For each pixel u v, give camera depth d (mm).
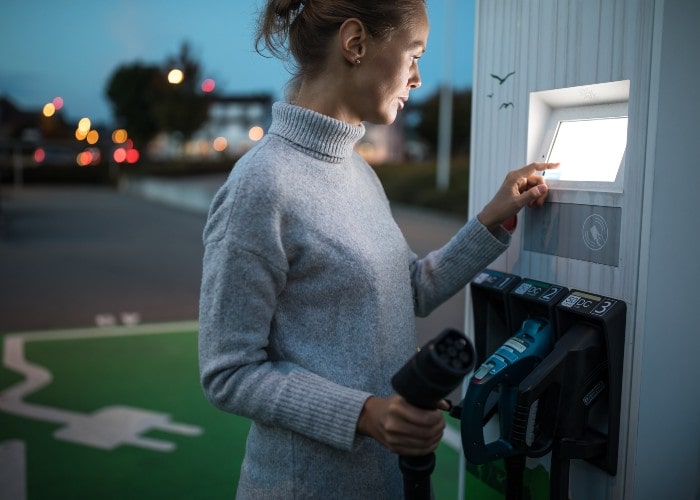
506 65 1548
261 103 52031
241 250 1072
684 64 1186
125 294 7180
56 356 4777
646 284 1216
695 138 1219
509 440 1309
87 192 30391
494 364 1297
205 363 1111
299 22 1186
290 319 1156
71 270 8781
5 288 7496
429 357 913
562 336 1328
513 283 1492
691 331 1277
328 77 1170
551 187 1419
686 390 1292
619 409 1281
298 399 1065
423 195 18781
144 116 41344
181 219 17141
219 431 3418
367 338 1151
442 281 1413
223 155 41750
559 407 1249
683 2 1168
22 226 14750
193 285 7738
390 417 989
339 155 1176
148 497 2748
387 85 1159
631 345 1248
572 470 1416
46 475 2924
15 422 3527
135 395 3945
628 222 1240
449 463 3094
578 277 1362
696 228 1247
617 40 1243
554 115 1485
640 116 1207
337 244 1127
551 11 1398
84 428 3445
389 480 1207
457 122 29500
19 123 55781
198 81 37562
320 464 1148
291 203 1103
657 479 1295
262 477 1186
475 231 1386
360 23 1119
